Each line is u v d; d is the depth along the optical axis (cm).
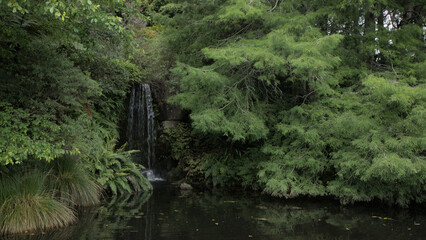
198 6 968
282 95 984
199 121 774
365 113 735
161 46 1223
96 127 862
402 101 620
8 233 468
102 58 878
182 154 1189
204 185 1055
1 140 459
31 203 510
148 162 1228
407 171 626
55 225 513
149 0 1592
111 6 477
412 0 897
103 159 828
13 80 566
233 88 851
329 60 710
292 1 877
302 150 837
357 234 521
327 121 771
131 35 497
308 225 574
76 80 639
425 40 923
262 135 833
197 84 810
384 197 759
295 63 666
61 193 617
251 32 909
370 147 660
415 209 734
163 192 896
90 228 514
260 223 580
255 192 934
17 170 551
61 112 637
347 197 772
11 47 591
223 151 1122
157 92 1319
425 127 650
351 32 919
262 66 718
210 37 980
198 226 545
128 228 521
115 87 1045
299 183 815
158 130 1277
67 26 523
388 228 562
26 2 419
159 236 483
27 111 543
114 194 812
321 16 862
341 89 849
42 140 530
